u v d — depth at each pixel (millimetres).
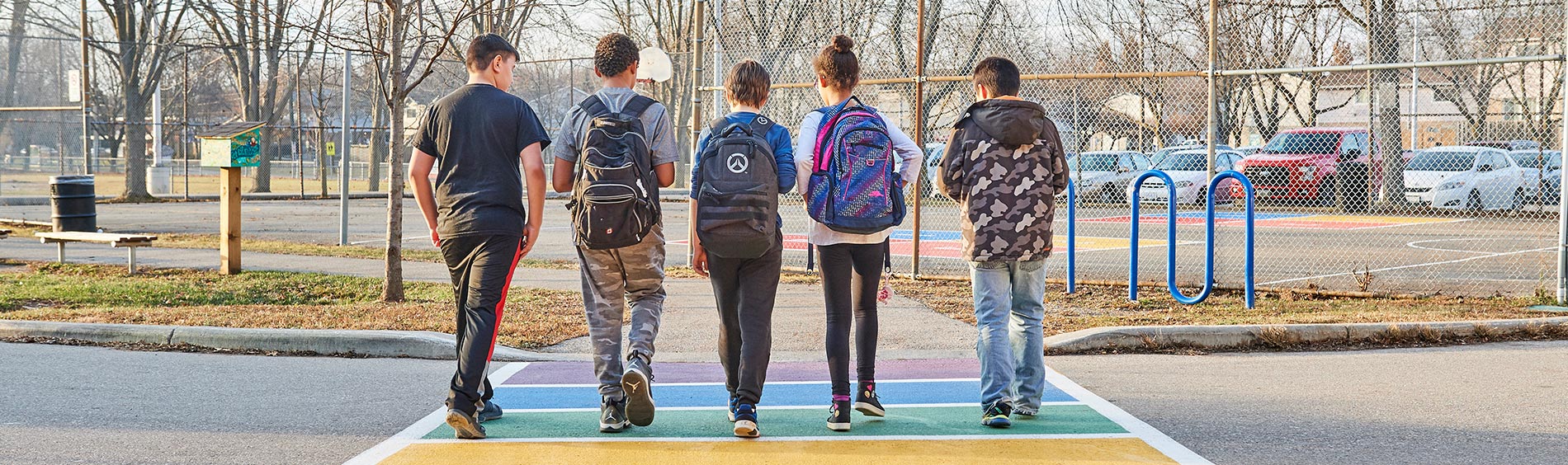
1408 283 11453
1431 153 22219
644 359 4918
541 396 6129
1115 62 21234
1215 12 9758
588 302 5145
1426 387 6293
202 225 21422
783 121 12852
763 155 4770
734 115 4957
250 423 5398
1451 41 15875
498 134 4840
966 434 5117
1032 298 5383
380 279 11820
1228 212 23766
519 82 37281
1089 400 5938
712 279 5086
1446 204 21781
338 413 5633
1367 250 15539
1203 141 26219
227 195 12289
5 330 8094
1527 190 22141
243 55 39531
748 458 4688
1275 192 23391
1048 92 21594
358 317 8625
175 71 51125
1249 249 9320
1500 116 22547
